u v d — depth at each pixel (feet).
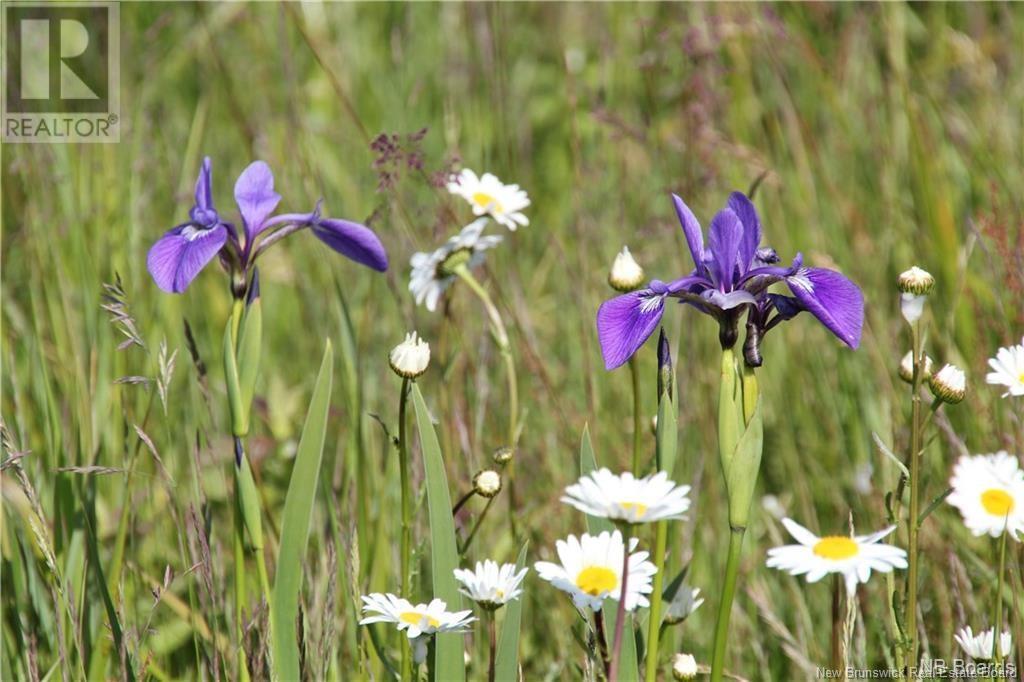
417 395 15.35
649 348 26.11
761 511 22.62
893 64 29.91
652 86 31.86
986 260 25.70
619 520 12.55
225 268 15.69
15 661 18.49
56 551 19.47
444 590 15.39
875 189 29.58
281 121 32.14
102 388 22.35
